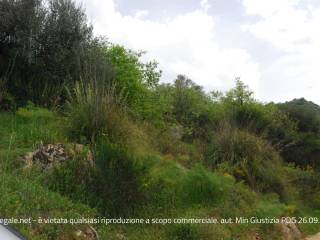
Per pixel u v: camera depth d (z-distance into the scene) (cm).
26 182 624
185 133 1384
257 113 1684
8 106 974
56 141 796
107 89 990
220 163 1182
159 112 1277
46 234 537
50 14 1075
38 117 903
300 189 1449
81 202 664
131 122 941
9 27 998
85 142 820
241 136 1262
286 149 1880
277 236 953
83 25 1120
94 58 1095
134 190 723
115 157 721
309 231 1148
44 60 1048
